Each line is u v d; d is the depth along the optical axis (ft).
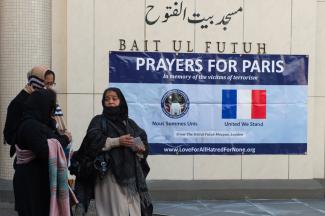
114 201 15.16
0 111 27.07
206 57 29.01
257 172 29.60
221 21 29.04
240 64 29.27
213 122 29.22
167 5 28.68
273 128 29.66
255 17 29.27
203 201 27.99
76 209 15.76
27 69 26.73
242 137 29.43
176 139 29.01
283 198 28.81
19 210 14.61
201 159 29.19
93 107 28.35
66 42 28.19
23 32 26.66
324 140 30.42
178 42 28.84
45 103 14.97
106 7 28.22
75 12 27.99
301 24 29.58
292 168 29.84
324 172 30.25
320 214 25.14
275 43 29.48
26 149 14.58
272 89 29.55
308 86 29.84
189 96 29.01
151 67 28.71
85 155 15.24
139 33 28.55
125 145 15.12
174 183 28.63
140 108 28.73
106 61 28.37
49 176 14.42
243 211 25.63
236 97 29.30
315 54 29.89
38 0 26.91
